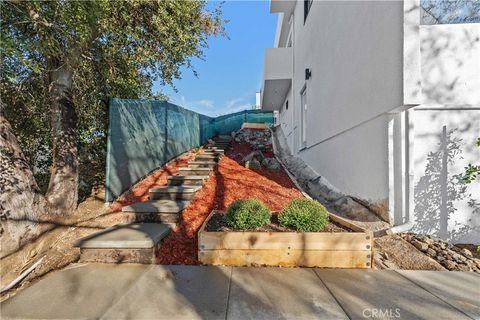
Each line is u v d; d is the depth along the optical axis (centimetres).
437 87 396
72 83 472
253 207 345
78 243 317
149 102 639
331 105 595
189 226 407
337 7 554
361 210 436
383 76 380
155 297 242
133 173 560
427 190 393
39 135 543
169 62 590
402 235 375
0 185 319
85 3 339
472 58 394
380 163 401
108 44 508
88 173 595
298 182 656
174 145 785
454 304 230
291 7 1070
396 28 348
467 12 431
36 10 327
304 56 865
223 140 1193
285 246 307
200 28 629
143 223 407
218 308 226
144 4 481
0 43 272
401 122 379
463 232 388
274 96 1291
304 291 252
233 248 310
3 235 310
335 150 576
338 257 303
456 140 392
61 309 224
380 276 282
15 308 225
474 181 388
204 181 599
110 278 279
